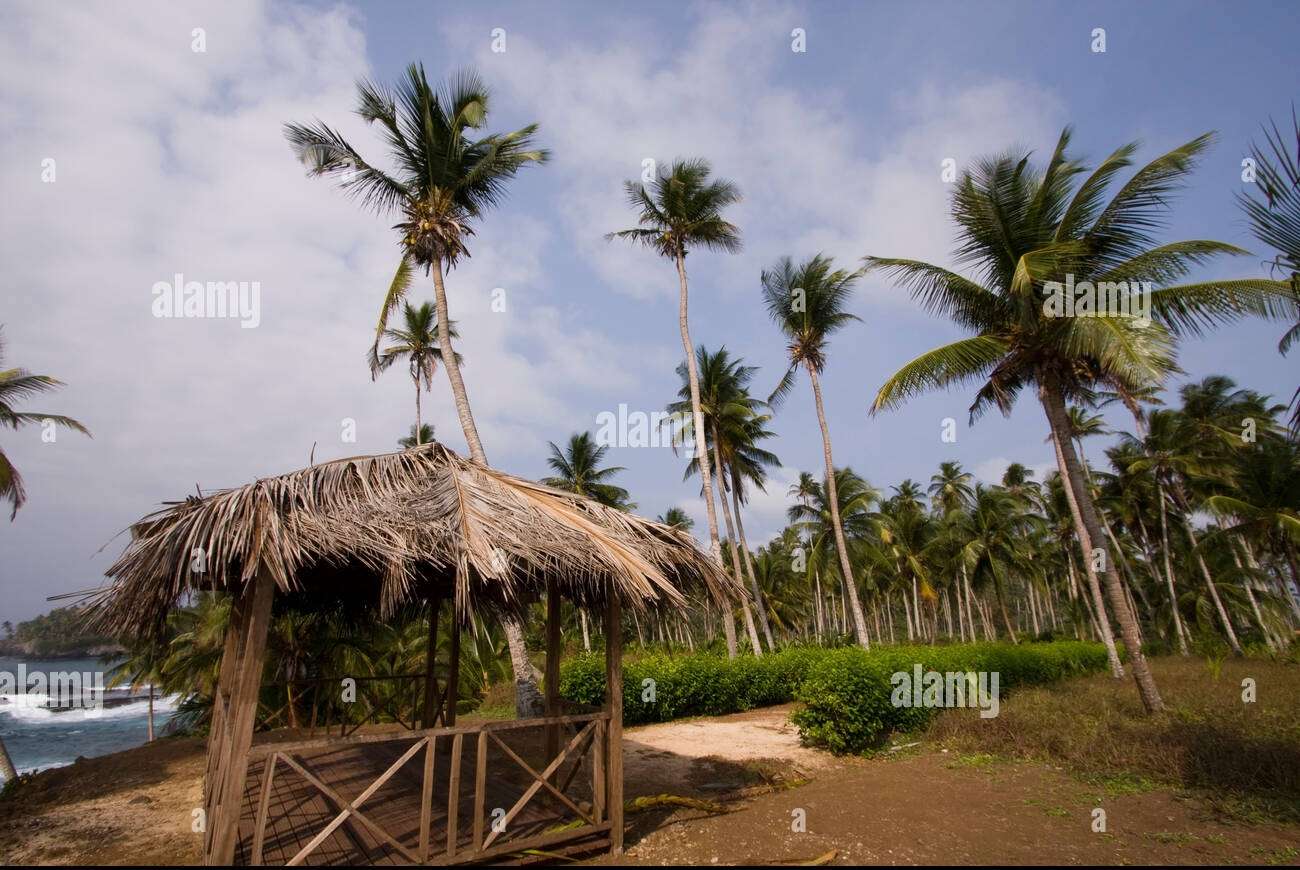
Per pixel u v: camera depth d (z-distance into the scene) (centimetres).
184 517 554
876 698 1157
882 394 1380
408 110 1581
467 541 555
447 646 3022
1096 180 1291
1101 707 1308
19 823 736
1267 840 645
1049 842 657
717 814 763
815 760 1093
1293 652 2545
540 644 3288
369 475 641
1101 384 1448
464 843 594
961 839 668
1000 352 1360
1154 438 2897
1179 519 3281
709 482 2103
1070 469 1367
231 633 703
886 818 741
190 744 1231
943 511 4931
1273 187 589
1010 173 1348
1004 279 1390
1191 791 815
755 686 1769
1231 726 1023
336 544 541
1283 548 2014
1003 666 1708
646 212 2283
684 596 720
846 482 3419
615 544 630
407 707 1981
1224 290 1178
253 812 694
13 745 3572
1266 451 2070
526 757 1028
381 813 692
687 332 2228
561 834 609
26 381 1841
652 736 1341
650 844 659
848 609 5281
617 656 671
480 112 1605
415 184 1633
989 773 955
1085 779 895
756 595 2712
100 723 4566
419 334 2995
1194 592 3338
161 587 597
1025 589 6109
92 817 757
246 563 521
